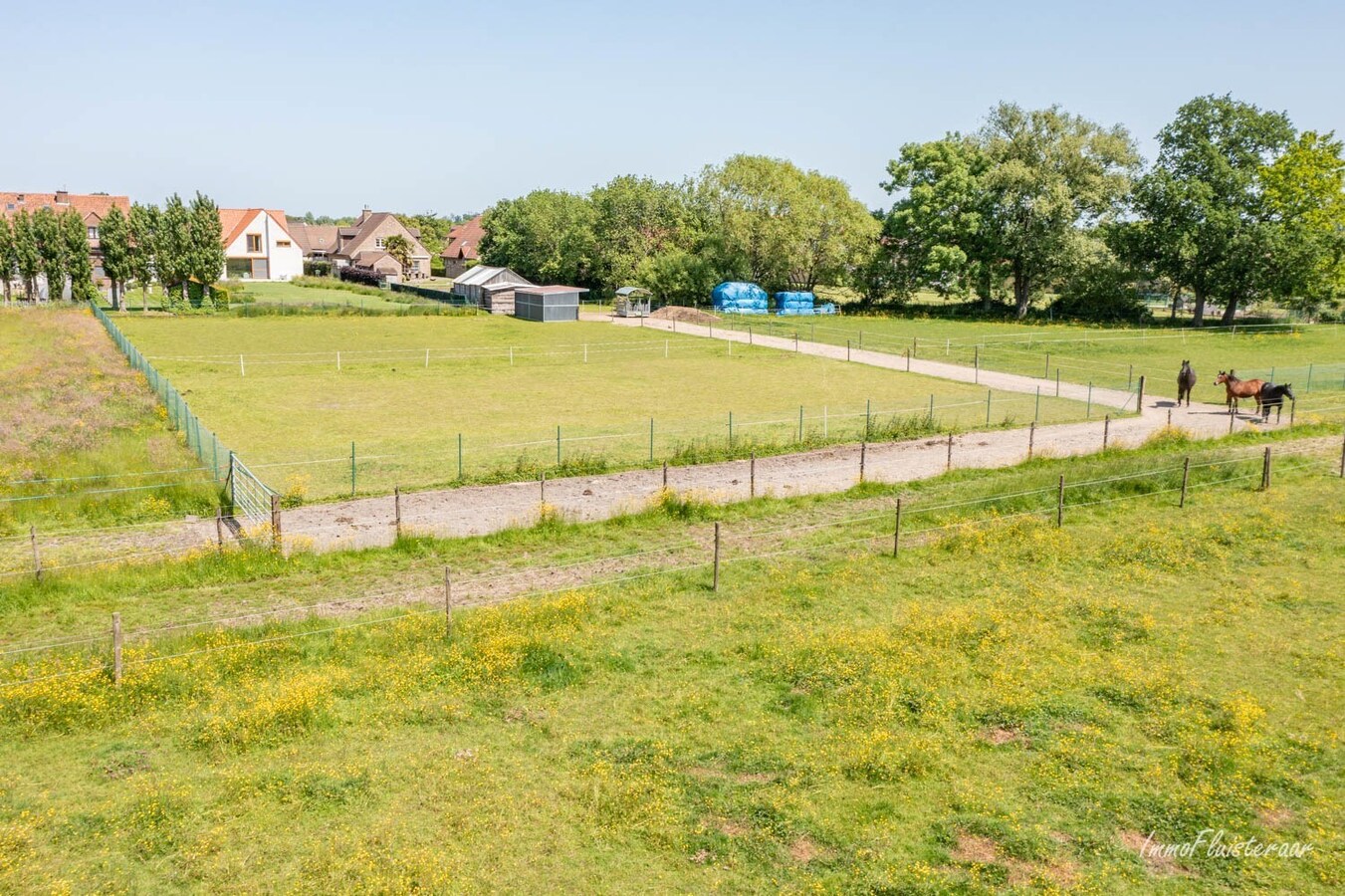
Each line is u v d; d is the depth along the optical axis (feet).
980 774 40.98
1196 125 266.77
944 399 150.51
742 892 33.32
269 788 39.65
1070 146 289.94
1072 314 305.73
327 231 526.57
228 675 50.55
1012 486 90.38
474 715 46.80
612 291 358.43
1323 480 94.94
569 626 57.36
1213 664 51.88
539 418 131.54
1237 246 253.44
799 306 321.11
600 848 35.94
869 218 333.62
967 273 304.91
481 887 33.60
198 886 33.60
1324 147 253.03
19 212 279.28
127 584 64.95
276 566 69.00
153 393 136.77
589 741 44.11
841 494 91.61
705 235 333.21
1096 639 55.77
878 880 33.45
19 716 45.39
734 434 120.37
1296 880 33.42
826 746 43.50
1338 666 51.11
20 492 84.74
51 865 34.53
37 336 198.70
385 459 104.99
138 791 39.34
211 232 281.13
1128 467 95.96
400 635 55.21
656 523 82.33
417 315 282.97
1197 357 205.67
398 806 38.65
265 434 117.08
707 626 58.65
